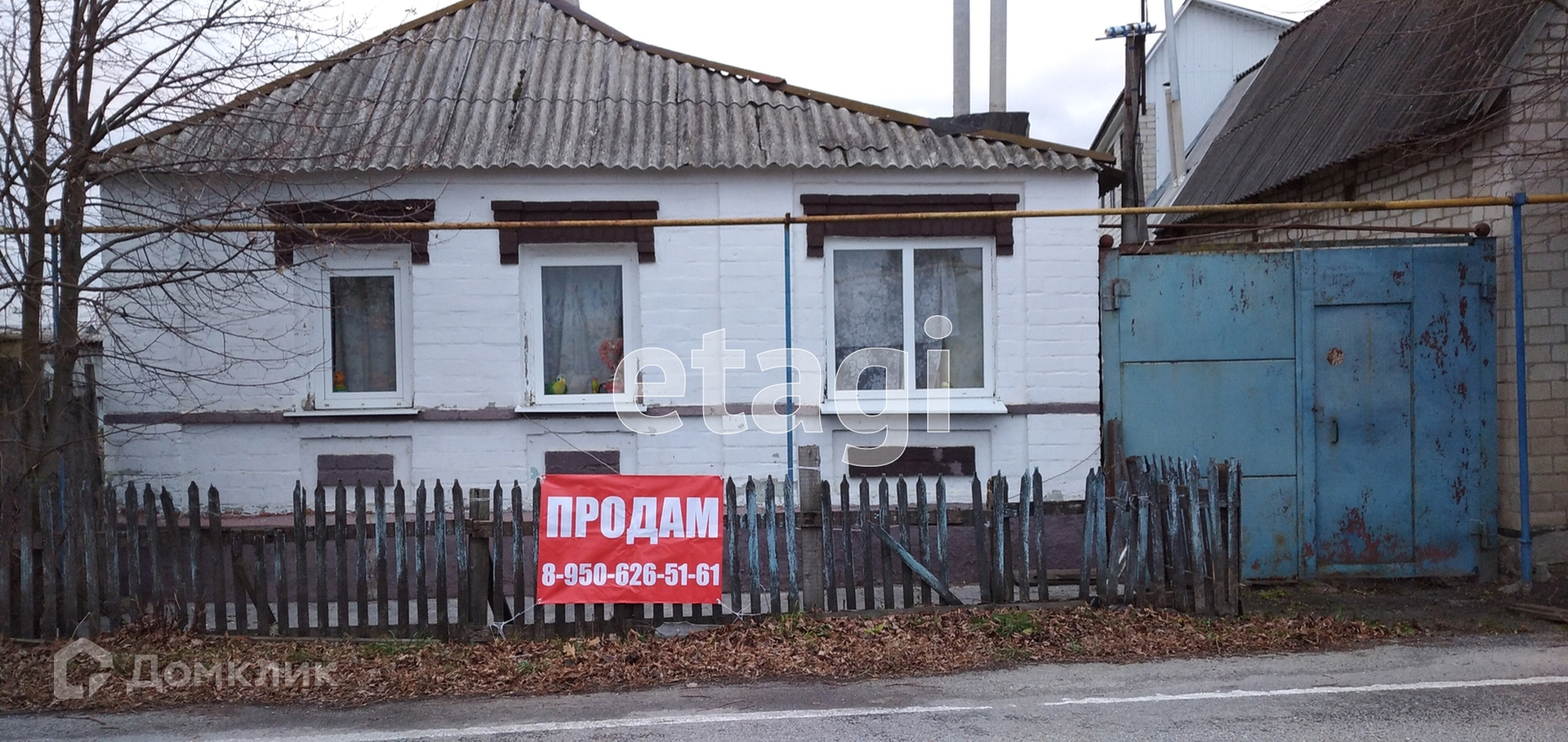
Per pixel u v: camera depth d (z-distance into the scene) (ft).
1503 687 19.47
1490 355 28.30
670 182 28.86
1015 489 29.19
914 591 26.61
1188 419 28.68
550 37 33.27
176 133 27.20
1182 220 45.80
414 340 28.58
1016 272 29.22
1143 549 24.64
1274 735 16.97
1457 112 27.50
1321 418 28.53
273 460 28.53
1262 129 43.55
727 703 19.24
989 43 38.65
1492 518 28.30
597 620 23.34
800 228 28.94
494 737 17.52
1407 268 28.35
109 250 25.22
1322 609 25.82
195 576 23.15
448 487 28.71
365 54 30.76
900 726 17.75
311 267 28.53
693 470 28.99
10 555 22.97
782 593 26.11
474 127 29.17
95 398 27.12
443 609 23.07
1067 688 19.76
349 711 19.12
